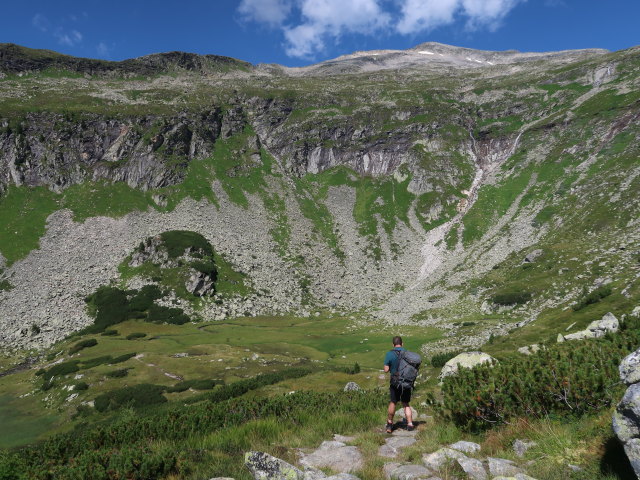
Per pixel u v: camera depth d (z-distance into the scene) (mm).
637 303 39688
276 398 16562
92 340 75062
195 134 175375
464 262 117062
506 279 94000
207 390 50344
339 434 11977
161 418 14258
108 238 119812
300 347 73375
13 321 84938
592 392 8664
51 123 155250
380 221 152875
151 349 70750
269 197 159625
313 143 195500
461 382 11430
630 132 141250
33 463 10500
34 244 112438
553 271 84875
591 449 6922
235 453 10133
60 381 56656
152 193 144625
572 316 45375
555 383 9188
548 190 137375
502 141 181625
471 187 161625
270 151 195500
